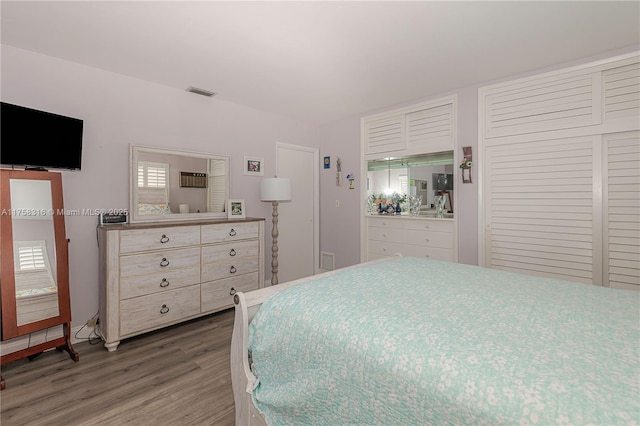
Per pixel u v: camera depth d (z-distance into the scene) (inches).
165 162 120.0
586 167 99.7
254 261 130.6
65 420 64.0
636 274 92.7
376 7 72.1
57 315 87.4
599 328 38.2
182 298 108.3
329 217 177.6
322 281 58.6
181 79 114.8
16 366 85.0
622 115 93.4
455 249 127.3
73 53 94.3
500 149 116.6
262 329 49.7
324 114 162.1
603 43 90.2
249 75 111.3
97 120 104.6
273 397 45.5
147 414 66.1
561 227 104.7
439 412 30.1
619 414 23.7
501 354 32.0
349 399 37.9
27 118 84.2
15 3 69.9
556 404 25.4
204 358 89.7
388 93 131.1
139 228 98.0
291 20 77.2
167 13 74.1
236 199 143.9
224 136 139.5
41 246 85.2
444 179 138.5
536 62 102.4
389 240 151.3
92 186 103.7
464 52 94.9
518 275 64.8
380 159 156.6
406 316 41.5
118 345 97.0
